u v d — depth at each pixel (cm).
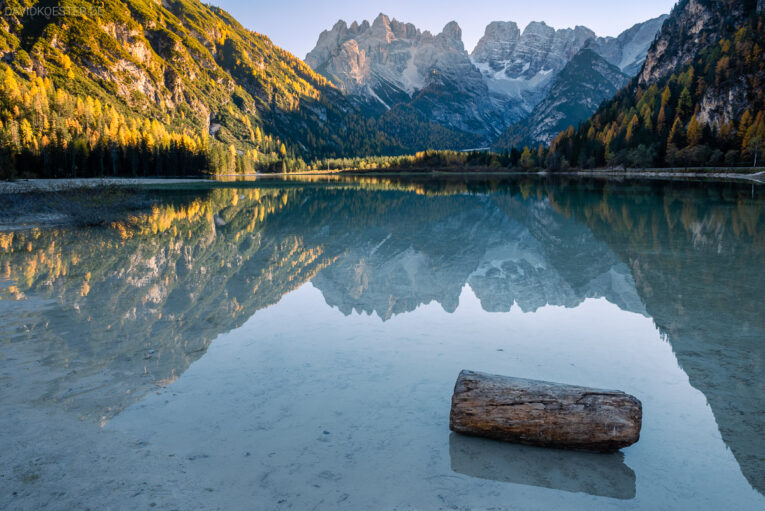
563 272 1001
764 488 301
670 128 11756
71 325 623
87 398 413
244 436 355
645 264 1039
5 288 823
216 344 563
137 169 9862
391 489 296
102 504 273
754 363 494
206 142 12269
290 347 555
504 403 354
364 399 420
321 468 317
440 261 1166
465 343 571
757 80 11319
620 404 343
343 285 890
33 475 299
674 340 569
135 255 1180
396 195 4000
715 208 2234
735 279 870
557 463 333
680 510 281
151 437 351
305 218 2184
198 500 280
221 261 1127
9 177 6638
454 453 340
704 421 382
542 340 581
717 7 17625
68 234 1563
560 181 6938
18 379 450
